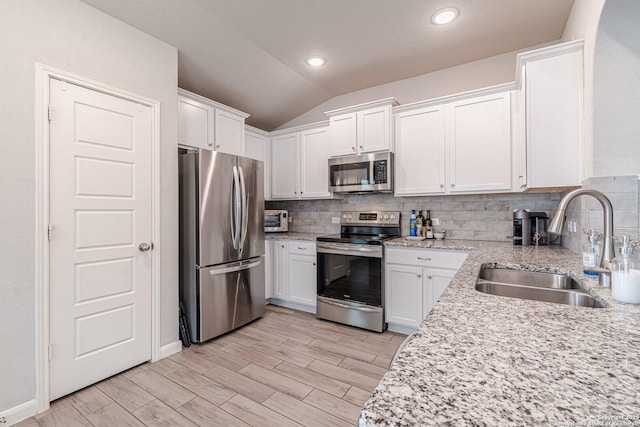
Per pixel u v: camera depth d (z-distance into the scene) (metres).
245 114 3.25
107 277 1.99
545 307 0.89
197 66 2.71
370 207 3.49
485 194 2.79
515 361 0.56
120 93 2.04
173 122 2.39
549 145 1.90
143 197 2.18
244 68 2.90
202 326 2.49
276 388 1.89
